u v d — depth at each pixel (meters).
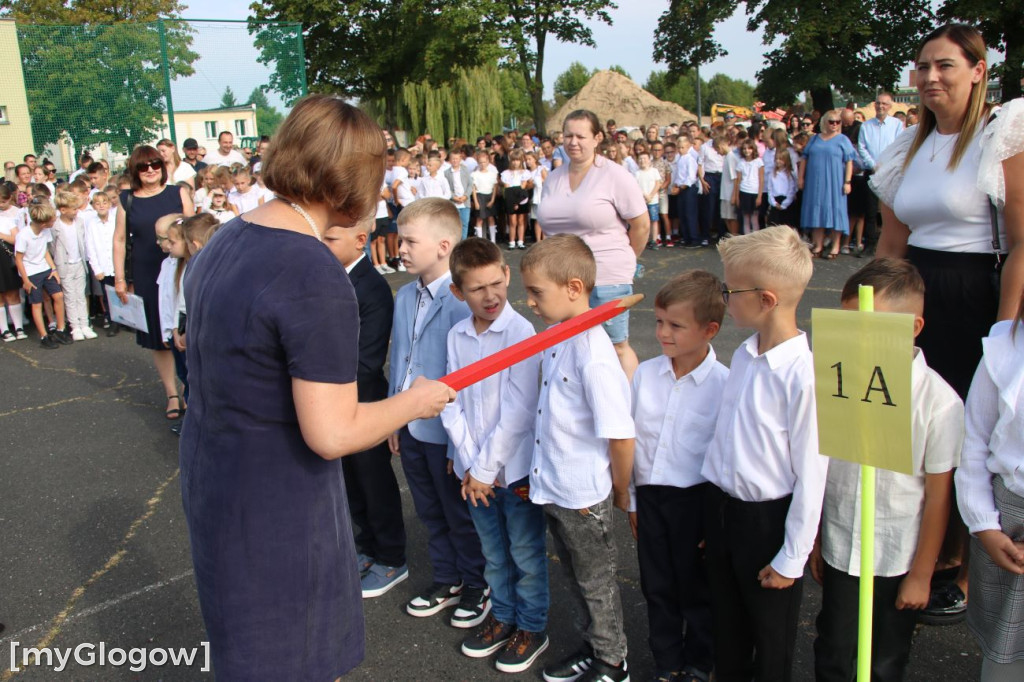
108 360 6.78
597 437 2.25
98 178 9.88
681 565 2.32
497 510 2.59
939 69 2.46
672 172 10.80
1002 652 1.87
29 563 3.46
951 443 1.93
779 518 2.00
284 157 1.50
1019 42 19.95
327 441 1.48
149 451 4.73
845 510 2.03
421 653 2.69
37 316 7.31
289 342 1.45
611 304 1.85
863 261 8.71
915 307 2.10
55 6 25.61
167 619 3.02
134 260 5.05
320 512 1.61
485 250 2.43
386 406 1.58
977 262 2.54
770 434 1.96
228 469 1.53
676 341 2.17
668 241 10.92
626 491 2.34
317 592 1.62
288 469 1.54
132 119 13.16
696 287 2.15
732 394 2.07
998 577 1.86
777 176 9.38
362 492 2.98
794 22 22.53
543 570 2.56
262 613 1.57
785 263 1.90
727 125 12.12
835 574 2.06
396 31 25.11
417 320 2.84
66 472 4.45
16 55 12.60
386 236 10.68
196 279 1.60
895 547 2.00
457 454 2.57
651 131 12.87
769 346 2.00
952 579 2.71
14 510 3.99
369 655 2.69
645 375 2.35
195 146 11.41
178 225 4.30
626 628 2.75
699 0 25.94
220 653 1.61
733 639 2.19
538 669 2.57
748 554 2.04
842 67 23.47
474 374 1.71
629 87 26.31
